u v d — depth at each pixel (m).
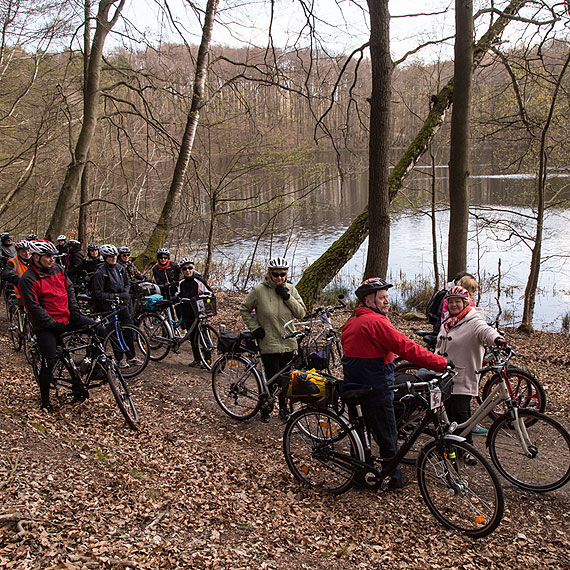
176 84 13.27
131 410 5.95
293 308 5.61
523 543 3.80
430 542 3.80
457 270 9.62
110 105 15.77
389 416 4.20
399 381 4.64
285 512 4.12
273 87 13.50
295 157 13.07
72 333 5.88
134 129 20.28
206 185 14.53
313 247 23.36
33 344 6.17
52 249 5.54
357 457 4.29
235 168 13.68
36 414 5.58
